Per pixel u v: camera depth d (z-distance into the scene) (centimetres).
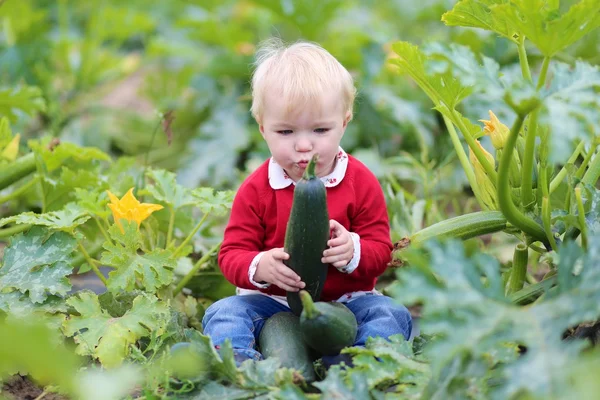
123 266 403
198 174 718
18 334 257
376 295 392
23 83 807
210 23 844
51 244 403
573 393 238
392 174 651
